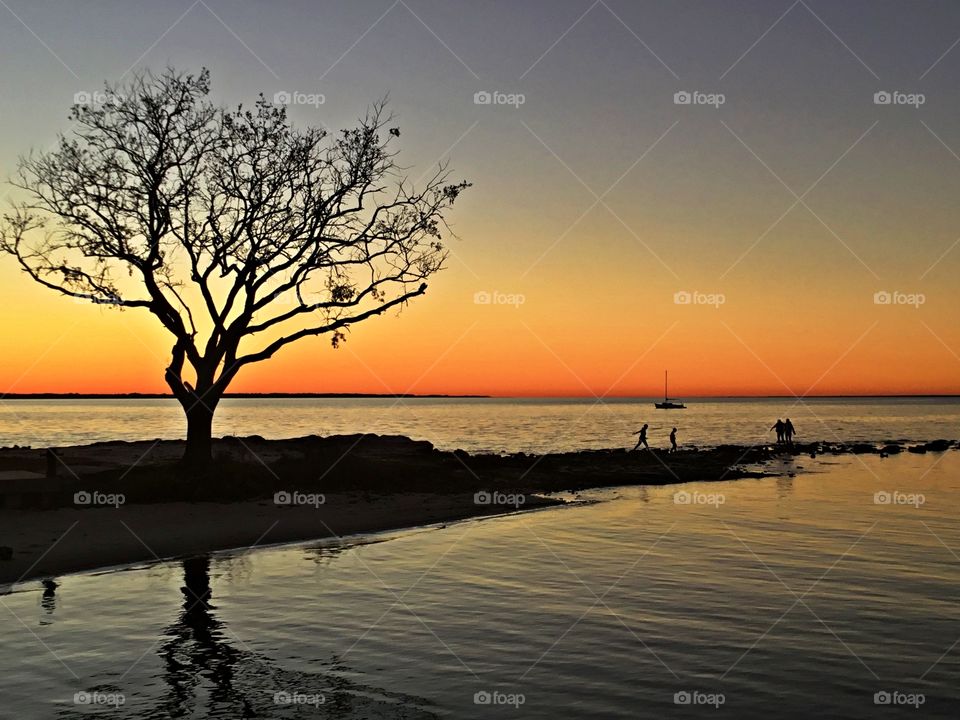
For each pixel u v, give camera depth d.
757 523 27.53
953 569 19.64
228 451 41.66
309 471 33.81
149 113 30.91
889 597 16.75
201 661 12.42
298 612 15.23
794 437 97.56
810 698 11.09
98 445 44.69
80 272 30.67
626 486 40.97
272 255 31.84
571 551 21.91
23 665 12.19
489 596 16.62
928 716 10.53
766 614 15.31
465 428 115.25
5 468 30.34
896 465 54.88
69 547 20.69
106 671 11.97
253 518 25.72
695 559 20.86
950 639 13.80
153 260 30.64
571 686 11.49
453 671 12.08
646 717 10.43
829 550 22.27
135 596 16.36
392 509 29.11
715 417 180.75
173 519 24.83
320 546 22.42
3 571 18.31
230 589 17.03
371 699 10.96
